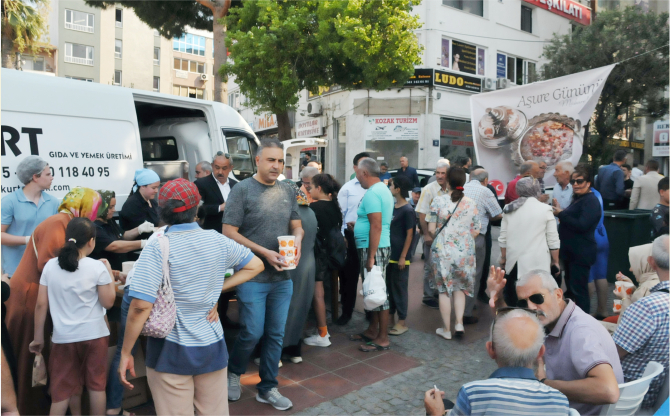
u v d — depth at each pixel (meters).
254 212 3.44
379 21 12.54
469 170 7.50
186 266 2.34
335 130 19.75
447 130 18.31
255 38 12.28
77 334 2.93
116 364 3.15
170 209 2.36
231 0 14.30
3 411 2.28
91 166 5.05
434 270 4.90
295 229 3.69
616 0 21.19
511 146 7.77
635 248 3.62
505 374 1.92
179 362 2.33
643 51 16.84
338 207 4.72
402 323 5.02
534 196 4.62
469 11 18.83
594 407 2.35
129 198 4.59
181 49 40.75
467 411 1.88
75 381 2.96
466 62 18.62
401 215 4.90
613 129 17.78
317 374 4.05
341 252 4.66
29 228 4.16
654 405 2.54
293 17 12.23
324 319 4.68
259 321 3.39
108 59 35.00
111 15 35.19
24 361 3.21
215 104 6.92
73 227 2.93
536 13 20.81
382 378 3.98
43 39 17.89
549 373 2.47
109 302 3.04
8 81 4.46
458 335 4.85
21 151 4.50
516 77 20.48
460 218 4.81
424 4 17.28
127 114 5.48
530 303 2.44
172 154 7.24
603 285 5.36
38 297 2.96
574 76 7.39
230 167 5.44
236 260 2.60
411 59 13.08
